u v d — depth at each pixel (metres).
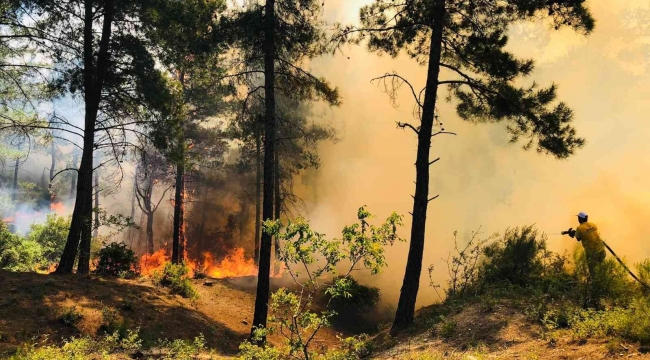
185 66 14.77
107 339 8.39
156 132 14.27
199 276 20.03
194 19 12.65
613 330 6.11
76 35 13.36
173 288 14.57
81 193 13.26
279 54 13.23
